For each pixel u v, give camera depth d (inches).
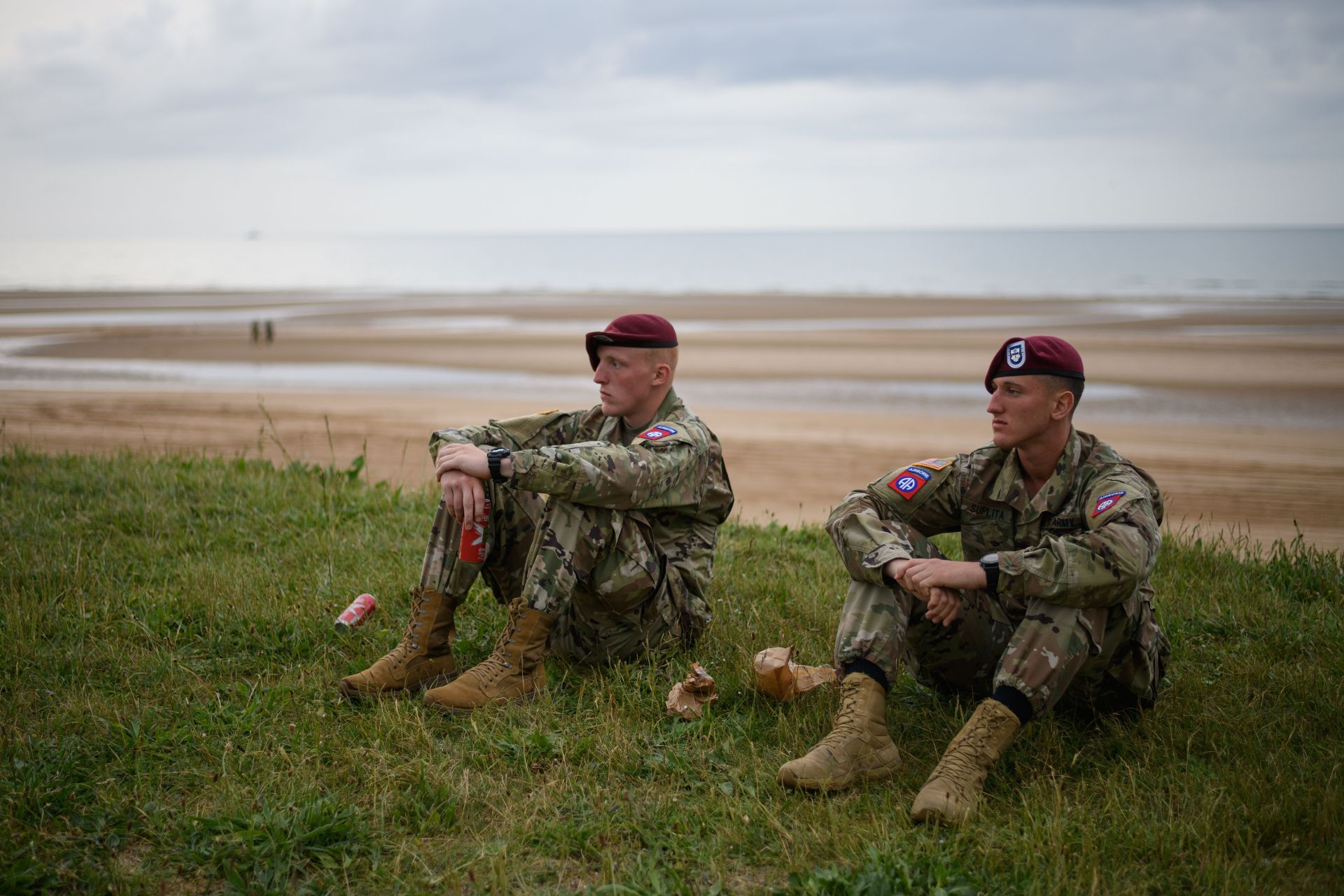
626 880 107.7
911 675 154.2
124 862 110.6
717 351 954.7
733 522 269.1
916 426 585.9
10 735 131.0
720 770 130.9
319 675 154.7
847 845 111.7
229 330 1190.3
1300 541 238.1
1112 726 138.7
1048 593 119.6
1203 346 967.0
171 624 173.0
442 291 2514.8
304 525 234.8
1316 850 110.9
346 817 115.9
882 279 3137.3
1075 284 2583.7
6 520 227.8
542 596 144.2
